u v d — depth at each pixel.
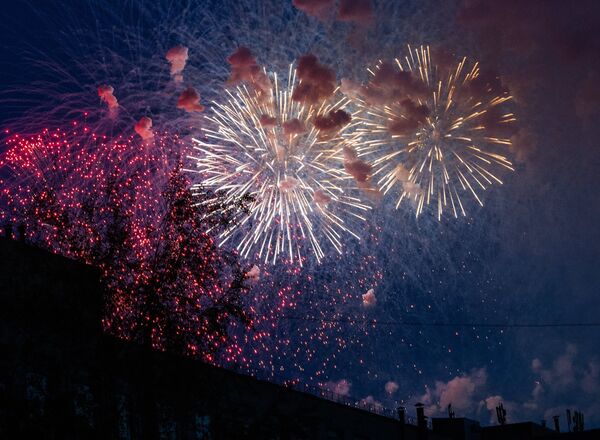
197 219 28.86
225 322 28.72
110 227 28.14
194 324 28.25
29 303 26.67
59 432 24.97
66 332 26.62
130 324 27.41
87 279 27.33
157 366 27.36
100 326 27.02
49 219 28.30
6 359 25.91
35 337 26.41
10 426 24.31
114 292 27.64
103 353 26.58
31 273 27.19
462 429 65.69
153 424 26.94
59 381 26.16
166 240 28.59
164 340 27.52
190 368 27.81
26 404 24.72
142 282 27.89
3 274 26.94
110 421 26.11
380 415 51.84
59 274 27.06
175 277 28.00
